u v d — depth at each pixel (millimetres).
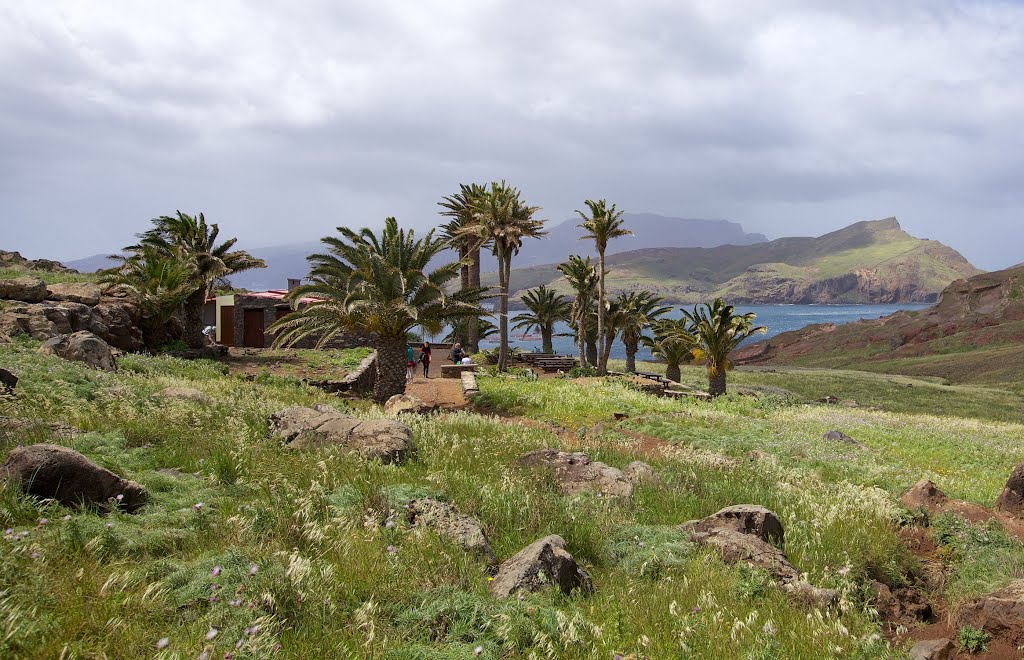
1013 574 7734
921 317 138000
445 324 26047
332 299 24344
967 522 9570
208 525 5555
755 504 9258
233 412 11953
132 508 5887
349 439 10141
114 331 27516
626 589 5801
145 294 29359
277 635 3844
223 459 7879
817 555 7734
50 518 4969
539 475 9422
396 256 23875
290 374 28906
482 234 41469
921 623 7043
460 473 8992
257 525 5730
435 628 4449
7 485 5262
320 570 4809
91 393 11484
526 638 4473
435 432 12125
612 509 8344
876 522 9047
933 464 16609
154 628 3729
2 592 3512
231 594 4176
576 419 21125
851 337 136375
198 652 3436
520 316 56000
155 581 4309
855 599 6918
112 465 6941
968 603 6824
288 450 9531
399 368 24594
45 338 21406
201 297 32188
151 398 12062
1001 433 24797
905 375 91375
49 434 7695
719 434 18688
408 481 8273
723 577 6301
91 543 4496
